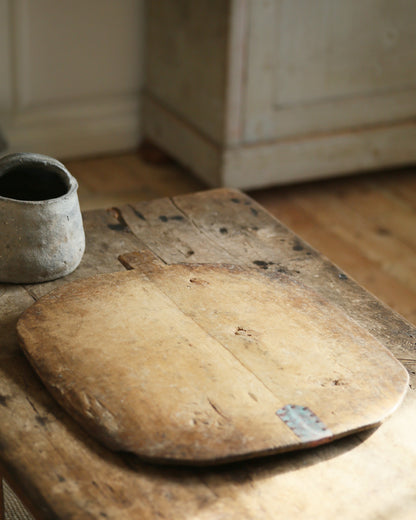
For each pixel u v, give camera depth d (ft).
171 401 4.57
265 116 8.74
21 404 4.63
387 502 4.30
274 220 6.09
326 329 5.06
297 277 5.57
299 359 4.85
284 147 8.91
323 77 8.83
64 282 5.41
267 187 9.47
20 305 5.21
